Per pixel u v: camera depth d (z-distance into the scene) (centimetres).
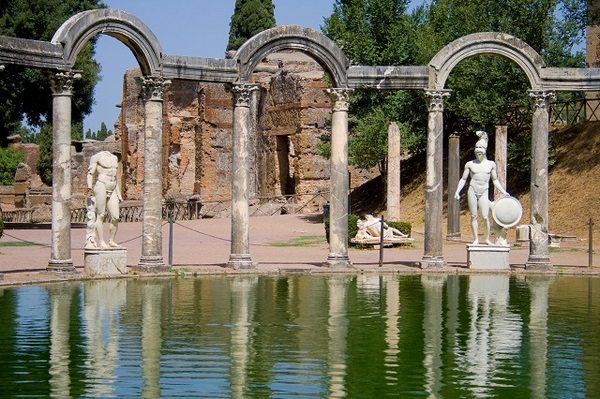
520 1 5856
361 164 6488
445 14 6531
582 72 3678
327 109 7800
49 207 7794
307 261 3869
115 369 1733
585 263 3912
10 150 10388
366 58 6638
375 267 3600
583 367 1788
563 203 5428
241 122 3538
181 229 6097
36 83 5712
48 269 3188
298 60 8750
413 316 2359
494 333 2128
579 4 6016
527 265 3628
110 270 3222
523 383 1661
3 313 2345
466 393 1588
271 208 7619
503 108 5825
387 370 1748
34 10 5675
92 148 9325
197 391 1585
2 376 1669
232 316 2339
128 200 8662
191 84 8869
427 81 3662
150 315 2339
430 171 3644
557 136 6050
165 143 8862
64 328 2134
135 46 3359
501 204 3584
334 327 2184
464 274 3488
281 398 1546
